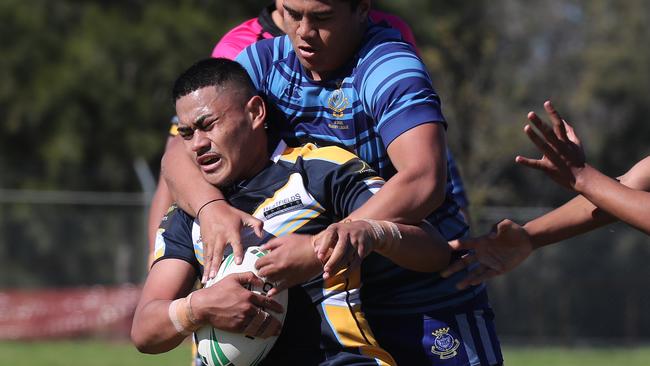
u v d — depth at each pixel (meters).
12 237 57.41
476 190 57.78
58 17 83.81
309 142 13.80
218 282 12.10
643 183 13.95
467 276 13.94
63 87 78.06
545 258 56.19
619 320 55.47
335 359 12.45
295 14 12.86
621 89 106.75
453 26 87.06
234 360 12.33
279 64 14.04
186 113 12.90
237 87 12.91
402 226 12.18
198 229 13.10
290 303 12.66
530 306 55.81
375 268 13.61
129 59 80.31
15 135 79.44
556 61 112.38
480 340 14.12
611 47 109.25
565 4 115.50
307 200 12.85
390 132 12.61
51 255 57.53
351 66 13.43
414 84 12.73
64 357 45.00
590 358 46.91
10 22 80.75
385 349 13.81
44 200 57.00
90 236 57.66
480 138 77.12
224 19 83.44
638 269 55.69
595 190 12.90
